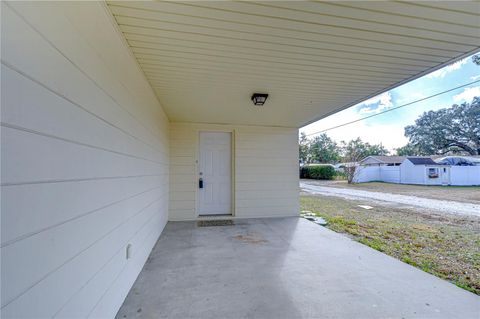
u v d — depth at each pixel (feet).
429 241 12.01
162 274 8.03
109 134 5.22
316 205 24.17
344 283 7.49
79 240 3.87
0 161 2.30
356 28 6.12
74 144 3.73
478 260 9.46
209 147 18.01
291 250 10.61
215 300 6.46
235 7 5.26
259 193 18.21
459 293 6.92
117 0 4.93
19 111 2.57
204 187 17.87
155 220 11.27
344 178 62.59
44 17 3.04
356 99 12.07
